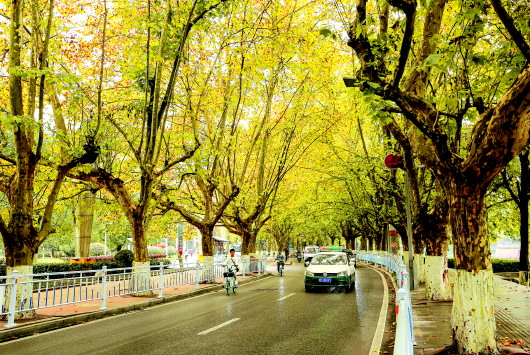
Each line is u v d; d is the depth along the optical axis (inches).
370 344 303.4
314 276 649.6
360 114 614.9
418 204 511.8
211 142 688.4
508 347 269.0
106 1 527.5
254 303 530.9
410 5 220.4
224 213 1011.9
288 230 2225.6
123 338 331.3
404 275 288.7
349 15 485.7
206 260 824.3
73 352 287.0
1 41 505.4
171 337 331.0
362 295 608.7
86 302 529.3
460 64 332.2
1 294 356.8
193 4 531.5
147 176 589.6
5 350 297.4
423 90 344.2
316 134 896.9
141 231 605.9
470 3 268.7
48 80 376.2
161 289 593.6
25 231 417.4
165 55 569.6
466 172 257.0
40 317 407.5
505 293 579.5
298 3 723.4
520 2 303.4
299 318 414.9
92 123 476.7
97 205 773.3
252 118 891.4
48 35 416.8
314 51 642.2
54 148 535.2
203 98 656.4
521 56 282.5
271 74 784.9
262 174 956.6
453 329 268.5
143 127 580.1
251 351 284.0
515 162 789.2
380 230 1315.2
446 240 507.8
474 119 339.0
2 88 524.4
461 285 264.4
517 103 226.8
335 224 1796.3
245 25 596.4
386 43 318.3
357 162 731.4
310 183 1139.3
